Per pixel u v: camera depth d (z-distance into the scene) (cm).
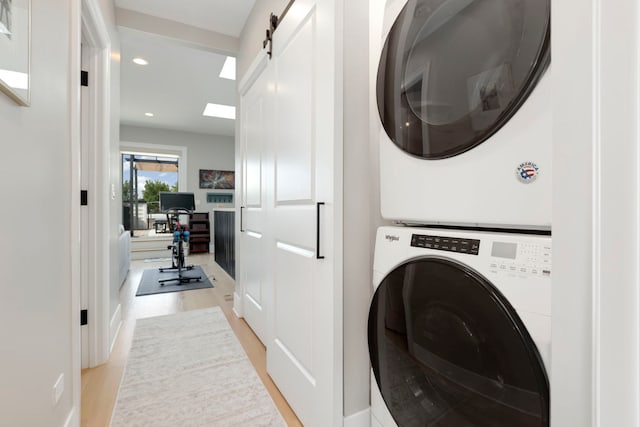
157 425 134
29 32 89
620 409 33
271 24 177
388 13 107
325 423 117
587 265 36
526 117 64
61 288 117
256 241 230
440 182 84
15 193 83
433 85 85
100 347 187
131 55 341
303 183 136
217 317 272
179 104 496
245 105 259
